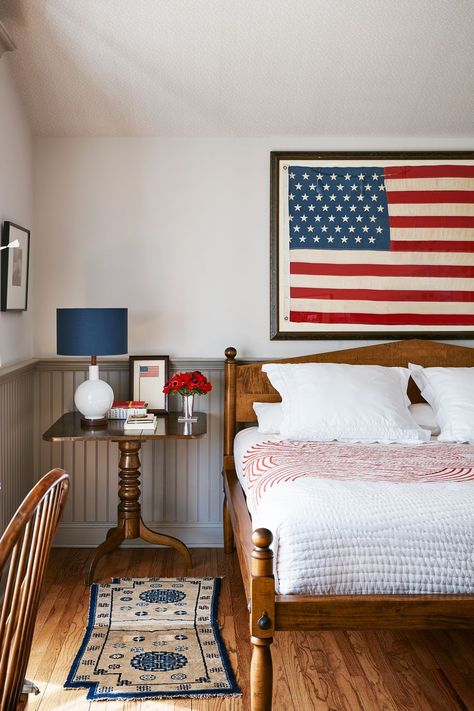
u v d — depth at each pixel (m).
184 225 4.22
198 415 4.02
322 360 4.17
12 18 3.39
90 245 4.20
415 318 4.25
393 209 4.23
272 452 3.26
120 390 4.21
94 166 4.18
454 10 3.43
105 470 4.22
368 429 3.56
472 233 4.25
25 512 1.31
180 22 3.45
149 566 3.87
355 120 4.12
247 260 4.25
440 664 2.79
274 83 3.85
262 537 2.17
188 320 4.25
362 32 3.54
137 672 2.68
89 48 3.59
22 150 3.91
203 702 2.50
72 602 3.36
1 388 3.42
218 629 3.06
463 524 2.31
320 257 4.23
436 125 4.17
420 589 2.28
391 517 2.31
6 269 3.49
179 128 4.14
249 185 4.22
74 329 3.56
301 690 2.58
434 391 3.87
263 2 3.34
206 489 4.26
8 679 1.37
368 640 3.01
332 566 2.26
